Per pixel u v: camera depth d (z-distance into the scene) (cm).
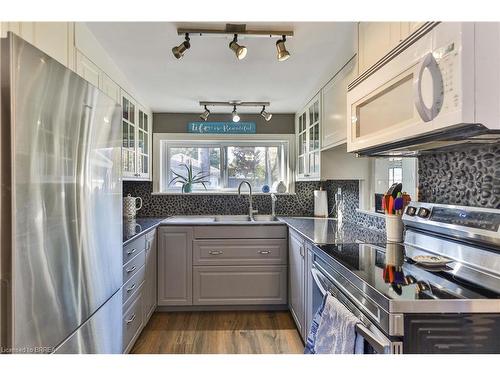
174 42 205
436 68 100
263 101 346
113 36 197
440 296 101
